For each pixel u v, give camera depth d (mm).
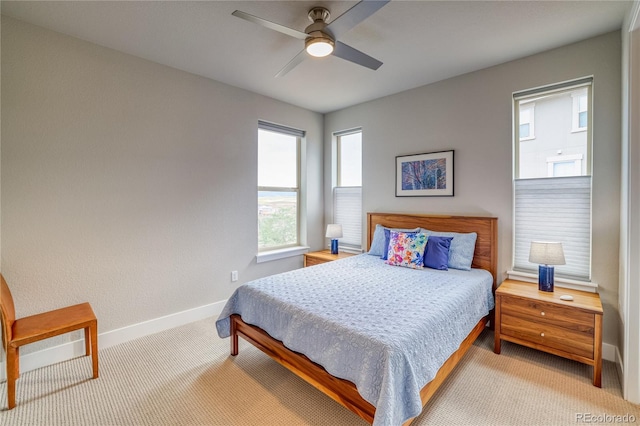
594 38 2361
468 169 3074
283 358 1991
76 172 2377
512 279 2805
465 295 2186
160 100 2820
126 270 2656
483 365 2273
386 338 1507
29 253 2193
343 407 1842
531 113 2777
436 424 1681
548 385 2025
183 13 2049
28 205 2182
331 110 4324
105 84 2500
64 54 2299
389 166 3732
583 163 2521
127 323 2676
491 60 2764
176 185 2953
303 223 4332
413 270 2844
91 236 2463
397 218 3574
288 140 4199
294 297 2102
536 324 2264
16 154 2127
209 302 3244
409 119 3520
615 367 2232
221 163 3305
